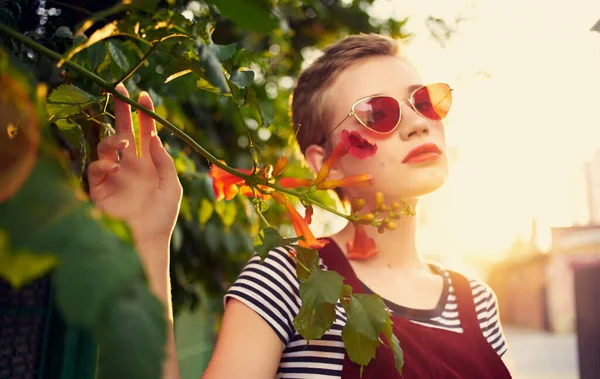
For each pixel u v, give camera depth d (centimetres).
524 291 2500
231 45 100
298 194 98
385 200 151
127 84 136
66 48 120
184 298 216
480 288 166
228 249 205
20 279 27
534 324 2420
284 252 138
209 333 367
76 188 32
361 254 148
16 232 28
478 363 136
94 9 133
